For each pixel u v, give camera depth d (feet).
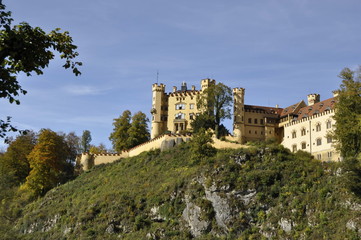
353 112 262.26
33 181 351.25
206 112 398.01
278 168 266.98
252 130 433.89
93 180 349.82
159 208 266.36
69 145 460.14
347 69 274.98
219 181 258.16
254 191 252.83
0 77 79.97
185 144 350.23
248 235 235.20
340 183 234.38
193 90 438.40
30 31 85.35
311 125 356.38
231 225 241.76
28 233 300.81
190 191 263.29
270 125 436.35
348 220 208.44
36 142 424.87
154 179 309.83
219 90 395.75
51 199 333.42
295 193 246.27
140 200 277.85
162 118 444.14
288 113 431.43
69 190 340.39
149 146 372.17
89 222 274.57
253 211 246.27
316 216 223.92
